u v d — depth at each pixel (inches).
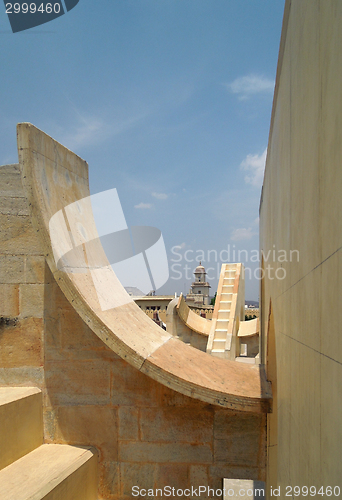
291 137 85.7
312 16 58.4
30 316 154.4
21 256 156.9
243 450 141.9
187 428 144.9
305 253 63.9
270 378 157.2
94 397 149.2
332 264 43.5
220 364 163.6
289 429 82.2
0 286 155.8
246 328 608.1
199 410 145.2
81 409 149.0
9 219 158.2
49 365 152.0
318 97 53.2
